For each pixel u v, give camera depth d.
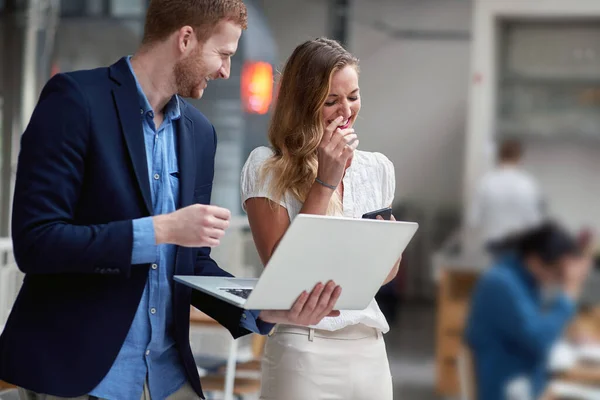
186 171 1.80
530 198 7.03
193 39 1.70
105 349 1.67
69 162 1.63
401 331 9.48
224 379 3.53
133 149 1.69
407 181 12.62
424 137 12.55
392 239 1.74
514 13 8.98
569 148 10.12
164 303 1.77
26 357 1.66
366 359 2.05
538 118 9.73
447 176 12.48
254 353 3.91
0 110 5.46
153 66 1.73
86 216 1.67
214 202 6.37
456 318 5.66
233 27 1.74
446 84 12.48
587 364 2.82
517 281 2.75
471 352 2.79
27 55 5.49
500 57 9.73
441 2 12.41
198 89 1.76
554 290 2.77
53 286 1.69
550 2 8.90
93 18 6.31
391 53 12.62
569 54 9.66
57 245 1.58
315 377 2.00
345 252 1.67
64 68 6.18
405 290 12.34
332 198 2.08
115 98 1.70
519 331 2.69
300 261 1.61
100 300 1.68
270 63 6.71
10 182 5.34
